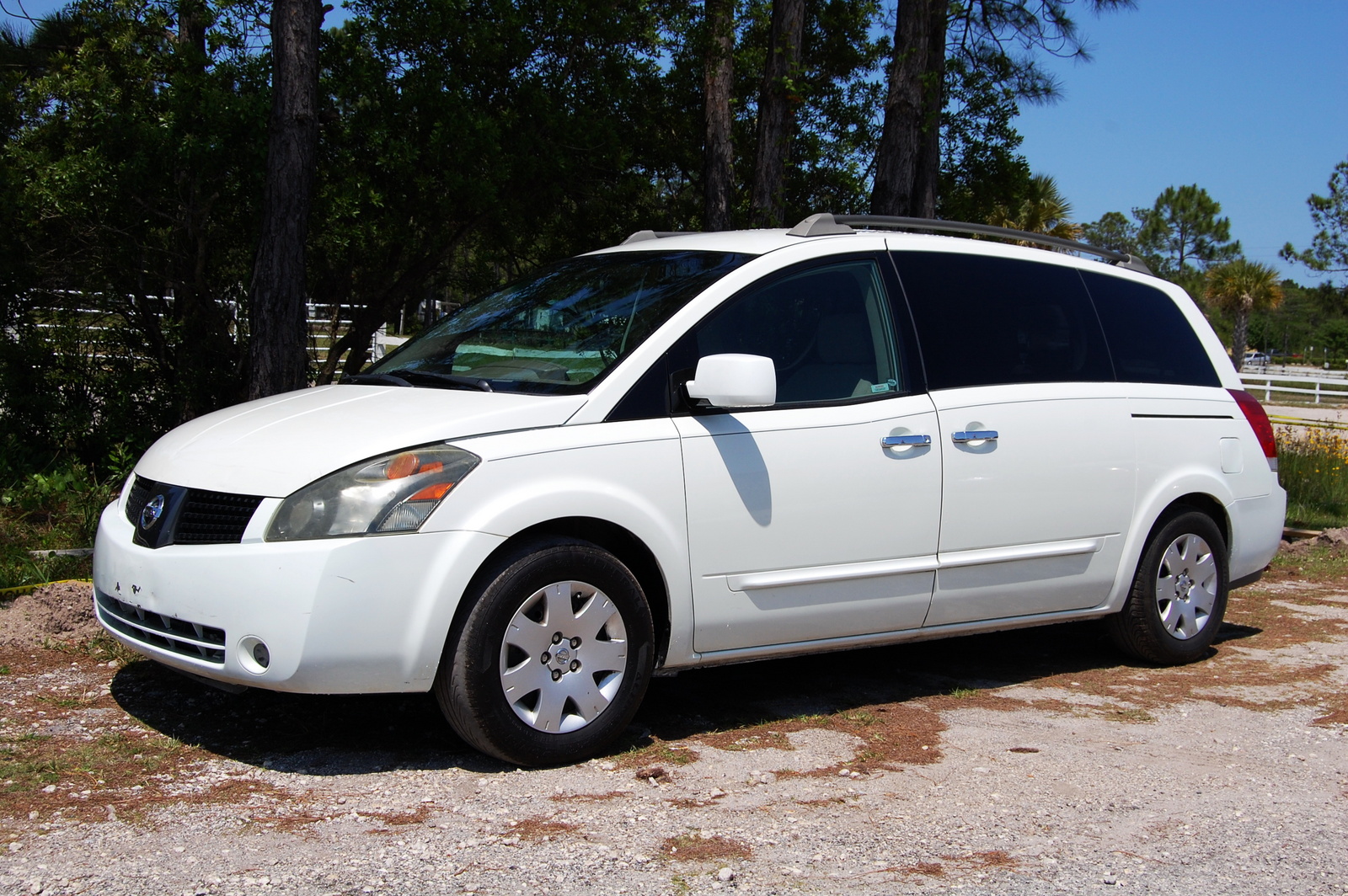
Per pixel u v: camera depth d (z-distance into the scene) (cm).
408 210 1151
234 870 300
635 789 373
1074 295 546
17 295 1065
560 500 385
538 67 1241
